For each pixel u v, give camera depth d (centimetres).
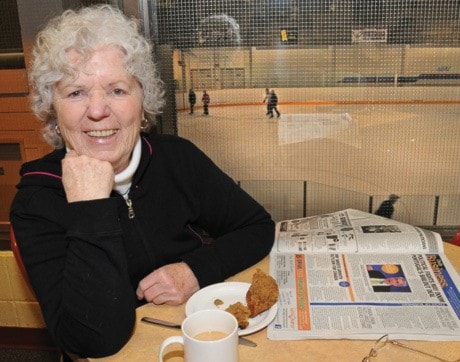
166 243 117
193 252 113
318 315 92
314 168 155
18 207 98
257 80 148
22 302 170
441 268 109
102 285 84
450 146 149
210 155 157
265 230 124
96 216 86
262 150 155
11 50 148
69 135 99
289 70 146
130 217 111
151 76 107
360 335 85
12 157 161
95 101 94
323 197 158
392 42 140
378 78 144
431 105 145
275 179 158
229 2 141
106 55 94
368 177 155
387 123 148
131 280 113
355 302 96
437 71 142
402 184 154
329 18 140
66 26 95
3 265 166
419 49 140
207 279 107
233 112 152
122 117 99
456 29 138
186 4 142
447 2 135
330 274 108
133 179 111
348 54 143
